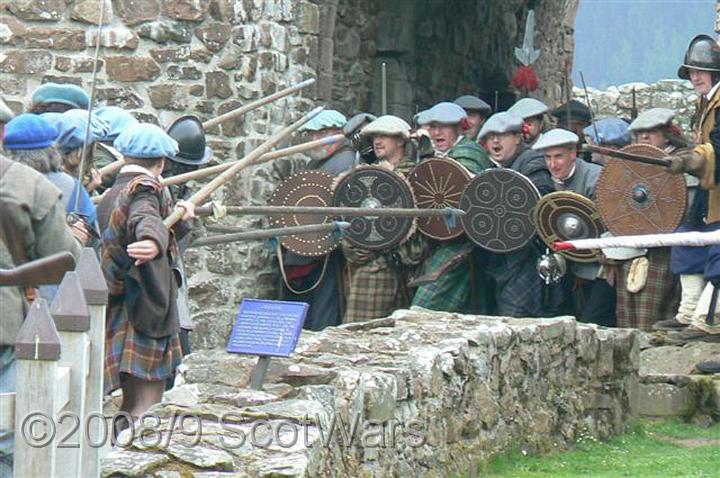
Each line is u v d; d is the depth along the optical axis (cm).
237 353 1297
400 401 1370
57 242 1091
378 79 3134
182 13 2477
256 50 2508
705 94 2044
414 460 1392
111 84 2464
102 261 1380
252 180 2469
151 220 1368
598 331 1816
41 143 1349
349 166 2444
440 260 2319
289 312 1303
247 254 2461
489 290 2344
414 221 2328
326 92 2764
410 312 1722
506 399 1612
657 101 4225
